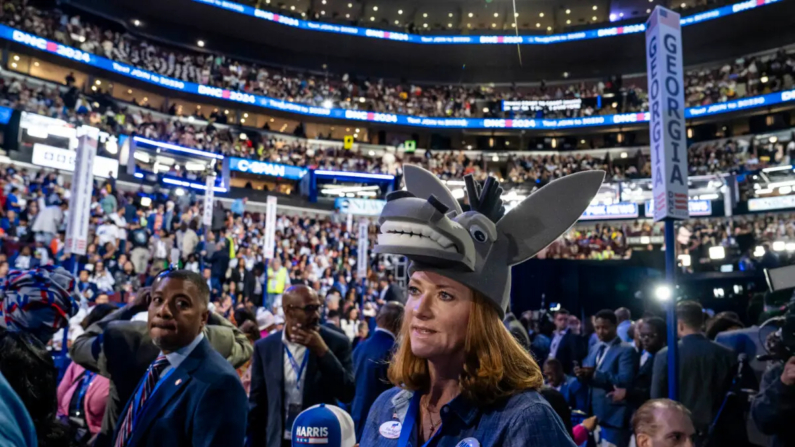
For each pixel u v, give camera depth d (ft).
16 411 4.17
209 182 51.06
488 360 3.79
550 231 4.30
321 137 101.76
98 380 11.21
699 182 75.00
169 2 92.17
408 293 4.23
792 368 9.11
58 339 23.81
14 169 53.21
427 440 3.96
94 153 23.02
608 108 100.53
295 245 65.00
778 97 84.12
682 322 13.10
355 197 88.99
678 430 7.39
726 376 12.33
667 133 9.23
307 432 4.56
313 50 109.40
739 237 55.52
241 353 10.91
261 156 88.43
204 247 47.26
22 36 71.97
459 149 106.01
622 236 76.23
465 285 3.91
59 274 7.64
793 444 9.18
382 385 13.03
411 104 106.32
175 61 94.58
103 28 88.53
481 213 4.33
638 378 14.98
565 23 111.96
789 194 70.59
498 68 114.83
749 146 87.15
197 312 7.58
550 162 101.24
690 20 95.30
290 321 10.83
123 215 51.03
